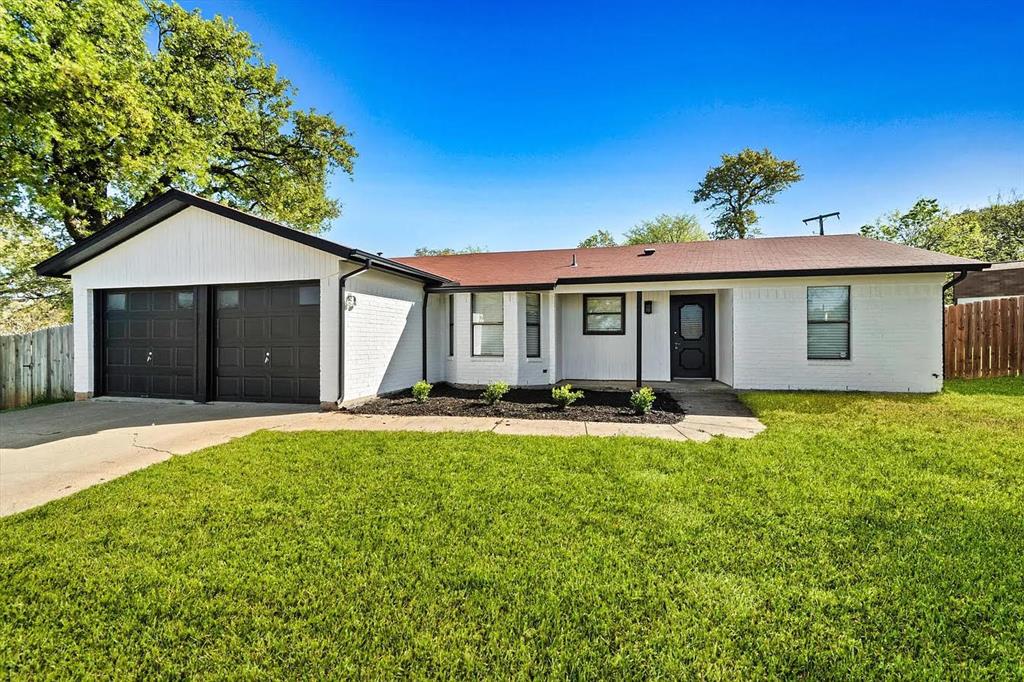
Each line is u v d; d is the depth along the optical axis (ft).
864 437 17.52
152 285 29.35
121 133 36.96
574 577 8.16
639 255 39.65
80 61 32.91
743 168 99.25
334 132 61.26
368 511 11.21
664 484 12.65
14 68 29.73
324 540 9.71
